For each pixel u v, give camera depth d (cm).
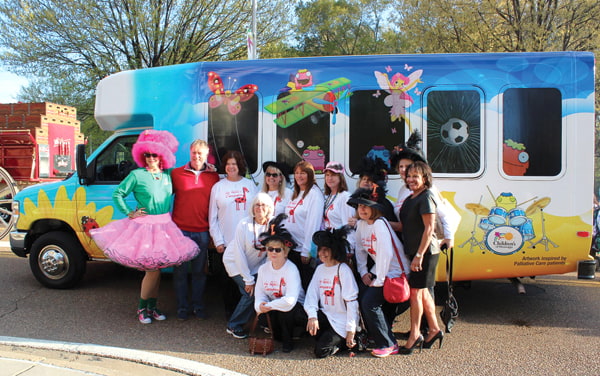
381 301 413
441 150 495
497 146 488
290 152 518
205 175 494
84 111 1848
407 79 501
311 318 404
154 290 497
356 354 419
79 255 598
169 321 505
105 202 565
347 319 405
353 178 508
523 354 420
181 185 485
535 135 484
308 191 455
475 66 493
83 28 1647
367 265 437
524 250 483
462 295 601
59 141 1104
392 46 2528
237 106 527
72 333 468
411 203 404
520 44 1400
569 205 479
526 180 483
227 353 422
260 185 523
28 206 602
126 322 500
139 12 1642
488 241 486
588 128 478
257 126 524
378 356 411
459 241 488
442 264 488
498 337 461
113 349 415
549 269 485
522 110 486
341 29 2997
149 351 424
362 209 410
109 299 577
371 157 489
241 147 527
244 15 1795
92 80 1752
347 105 509
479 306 557
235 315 453
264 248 439
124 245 449
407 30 1644
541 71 484
